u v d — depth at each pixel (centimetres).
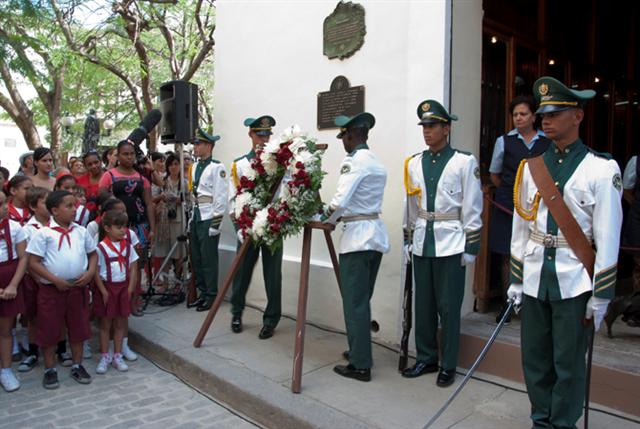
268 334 483
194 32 1318
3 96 1295
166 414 371
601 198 272
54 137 1335
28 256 409
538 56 532
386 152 452
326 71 501
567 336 282
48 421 358
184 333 496
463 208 372
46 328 403
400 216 444
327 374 400
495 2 476
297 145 399
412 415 336
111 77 1603
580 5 587
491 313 457
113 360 454
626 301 391
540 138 409
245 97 588
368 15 464
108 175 564
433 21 418
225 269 614
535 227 297
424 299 394
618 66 655
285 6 539
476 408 345
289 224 390
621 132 664
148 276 605
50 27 1105
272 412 350
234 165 505
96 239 482
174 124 592
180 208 662
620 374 330
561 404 287
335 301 497
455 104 424
